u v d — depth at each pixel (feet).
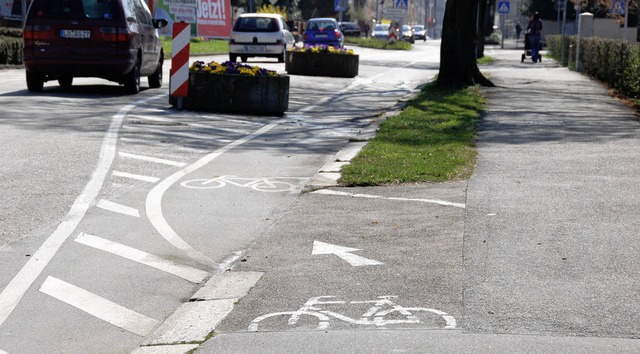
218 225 31.01
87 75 70.85
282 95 65.16
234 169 41.45
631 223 29.37
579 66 120.16
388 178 37.68
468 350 18.42
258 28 128.88
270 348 18.97
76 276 24.99
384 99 80.12
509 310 21.03
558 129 54.95
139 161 42.24
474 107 68.18
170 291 24.08
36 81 71.56
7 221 30.35
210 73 64.34
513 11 412.77
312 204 33.76
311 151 47.60
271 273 24.95
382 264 25.39
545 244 26.89
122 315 22.20
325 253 26.84
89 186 36.19
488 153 44.96
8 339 20.42
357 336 19.52
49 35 69.67
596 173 38.75
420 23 564.71
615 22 164.76
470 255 25.89
